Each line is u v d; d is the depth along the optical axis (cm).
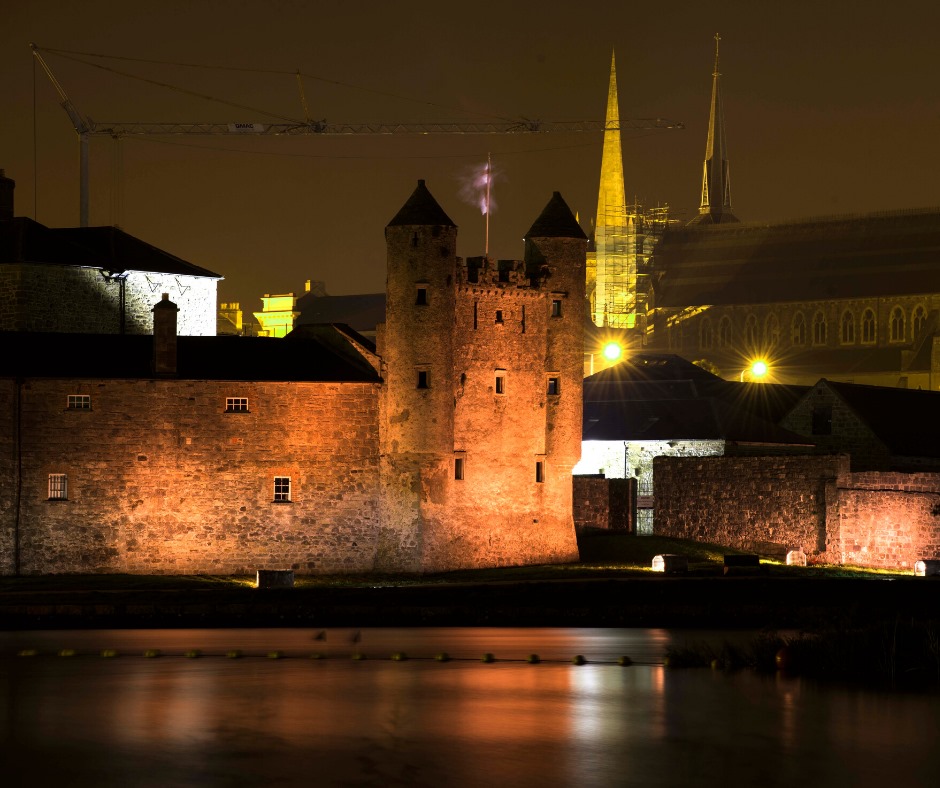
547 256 11769
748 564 11125
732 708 6644
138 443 10506
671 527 12625
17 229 12756
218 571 10600
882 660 7500
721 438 13738
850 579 10194
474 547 11112
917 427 14450
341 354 11181
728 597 9756
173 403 10562
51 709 6569
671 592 9756
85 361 10625
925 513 11206
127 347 10906
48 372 10419
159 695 6862
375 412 10950
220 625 9069
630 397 15325
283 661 7781
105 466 10456
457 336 11100
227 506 10644
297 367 10894
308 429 10800
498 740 6084
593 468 14350
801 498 11825
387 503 10925
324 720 6394
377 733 6172
